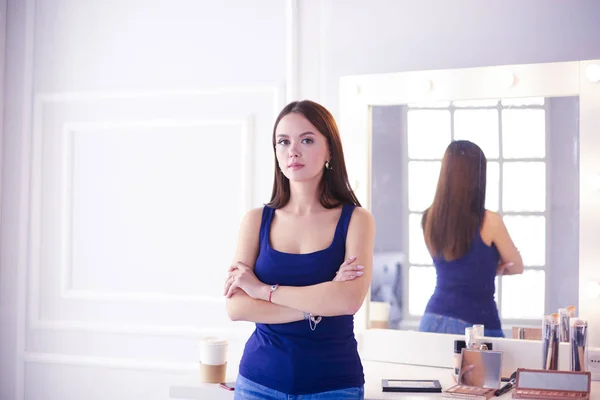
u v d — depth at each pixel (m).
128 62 3.05
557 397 1.96
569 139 2.35
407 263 2.52
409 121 2.54
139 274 3.03
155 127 3.02
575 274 2.33
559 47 2.48
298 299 1.88
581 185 2.33
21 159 3.14
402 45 2.65
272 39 2.86
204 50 2.96
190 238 2.97
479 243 2.43
